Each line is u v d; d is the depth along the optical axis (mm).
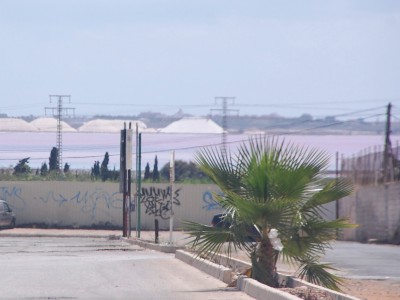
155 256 90875
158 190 176500
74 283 58688
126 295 51594
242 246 55875
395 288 65125
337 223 55719
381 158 153125
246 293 53000
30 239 134750
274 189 54594
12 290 53969
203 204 176625
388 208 143500
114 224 175000
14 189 175375
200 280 61875
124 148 139125
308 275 56406
